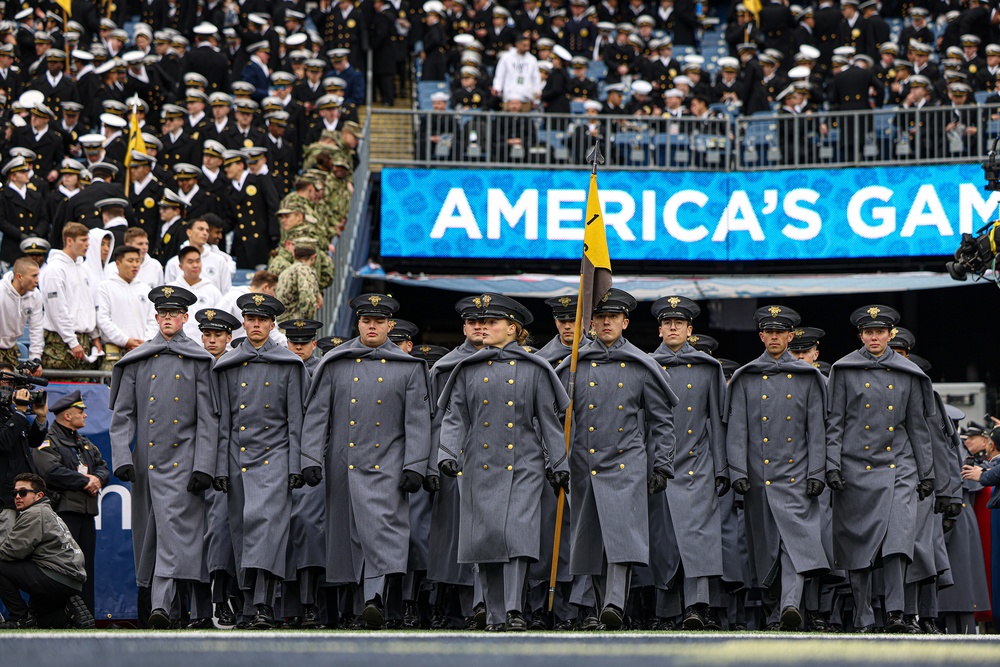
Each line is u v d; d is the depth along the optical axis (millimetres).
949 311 38781
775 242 35906
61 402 18297
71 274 21891
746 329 37906
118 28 41031
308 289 22828
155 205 28859
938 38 46188
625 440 16109
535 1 44094
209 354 16875
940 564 18562
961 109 36094
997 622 20891
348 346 16812
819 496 18297
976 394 31109
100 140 31156
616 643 11219
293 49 40656
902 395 17375
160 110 37531
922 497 17391
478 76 38750
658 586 16984
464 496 15648
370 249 37250
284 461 16688
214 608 17844
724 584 17906
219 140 32469
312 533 17125
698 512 16875
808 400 17297
